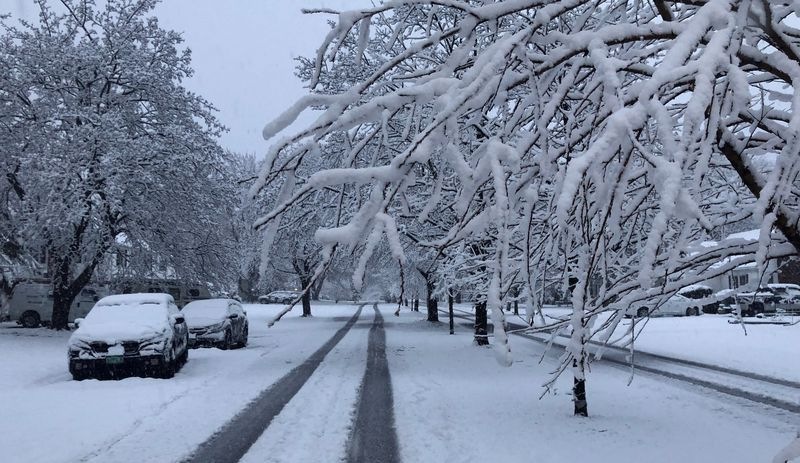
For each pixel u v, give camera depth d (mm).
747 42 3658
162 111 26438
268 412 9586
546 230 4695
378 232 2773
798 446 2619
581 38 3469
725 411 9344
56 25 25828
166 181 25000
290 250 16656
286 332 29219
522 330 4020
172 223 26094
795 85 3125
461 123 4715
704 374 13562
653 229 2332
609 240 3861
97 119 23141
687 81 3230
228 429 8398
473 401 10250
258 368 15195
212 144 26734
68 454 7094
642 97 2584
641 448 7066
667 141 2436
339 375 13758
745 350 18484
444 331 28844
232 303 22031
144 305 14664
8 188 25688
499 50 3170
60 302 25781
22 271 31828
